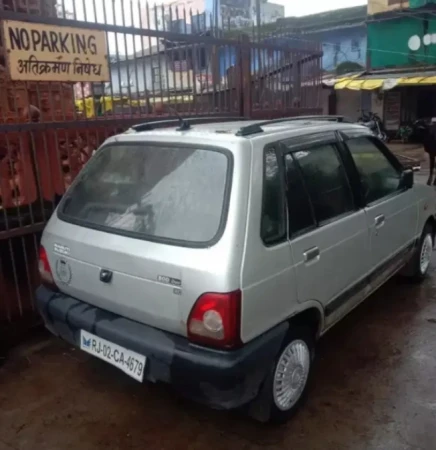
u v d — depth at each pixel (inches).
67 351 138.7
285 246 96.9
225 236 87.4
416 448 98.1
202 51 197.8
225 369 85.0
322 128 121.6
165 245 92.0
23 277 149.0
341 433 102.9
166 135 108.0
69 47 142.6
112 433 104.6
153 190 101.9
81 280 106.1
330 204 115.5
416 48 676.1
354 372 125.2
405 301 167.9
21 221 141.2
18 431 105.5
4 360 134.0
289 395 104.5
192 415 110.0
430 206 177.9
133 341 95.0
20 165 145.4
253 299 88.4
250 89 223.3
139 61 170.6
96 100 160.1
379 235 136.3
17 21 129.6
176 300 89.4
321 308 110.5
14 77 131.3
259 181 94.3
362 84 646.5
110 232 101.6
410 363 129.0
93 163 118.6
